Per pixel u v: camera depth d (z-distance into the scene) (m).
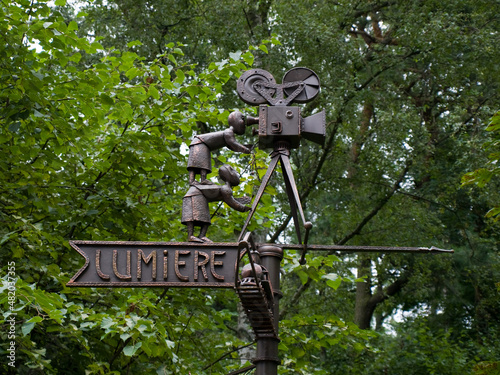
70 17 16.11
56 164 7.11
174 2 15.22
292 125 3.97
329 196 18.80
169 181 8.49
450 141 17.61
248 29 16.44
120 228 7.42
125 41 15.25
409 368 16.39
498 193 15.82
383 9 17.64
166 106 7.25
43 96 6.39
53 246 7.02
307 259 6.91
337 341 7.63
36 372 6.46
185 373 7.02
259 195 3.88
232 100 14.68
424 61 16.55
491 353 16.48
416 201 17.55
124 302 6.82
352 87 15.08
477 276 18.75
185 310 8.02
